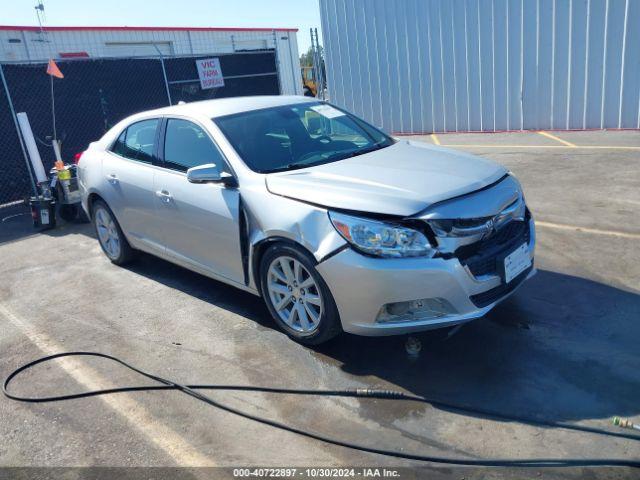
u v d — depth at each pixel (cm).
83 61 1088
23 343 444
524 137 1109
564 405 312
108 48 2134
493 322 404
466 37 1192
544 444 284
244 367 378
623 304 416
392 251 332
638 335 374
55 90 1054
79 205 795
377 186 361
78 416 342
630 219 585
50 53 1967
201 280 538
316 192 366
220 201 423
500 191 372
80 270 601
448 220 336
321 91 1473
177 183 466
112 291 532
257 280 416
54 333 457
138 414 339
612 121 1080
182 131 482
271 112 485
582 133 1084
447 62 1231
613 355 354
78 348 427
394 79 1310
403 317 343
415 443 293
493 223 354
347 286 343
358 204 345
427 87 1273
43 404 358
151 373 381
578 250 519
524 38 1128
